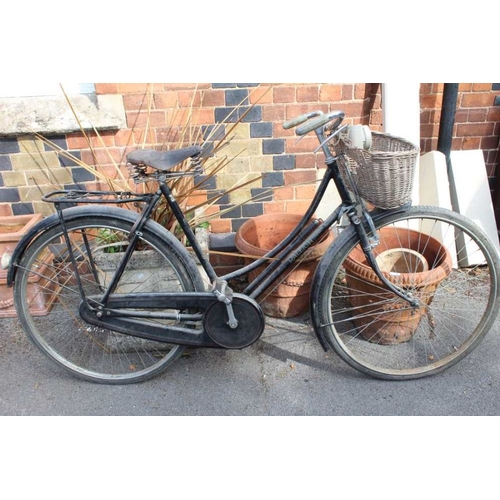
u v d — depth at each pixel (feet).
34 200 9.14
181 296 6.64
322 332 7.02
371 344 8.07
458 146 10.32
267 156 9.18
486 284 9.47
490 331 8.28
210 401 6.99
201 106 8.66
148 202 6.38
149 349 7.86
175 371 7.55
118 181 8.48
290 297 8.36
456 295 9.18
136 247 7.41
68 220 6.46
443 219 6.56
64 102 8.38
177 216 6.45
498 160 10.44
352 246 6.57
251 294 6.94
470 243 9.78
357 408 6.81
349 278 7.87
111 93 8.38
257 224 8.82
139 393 7.16
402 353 7.83
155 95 8.48
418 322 7.87
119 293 6.81
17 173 8.89
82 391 7.23
